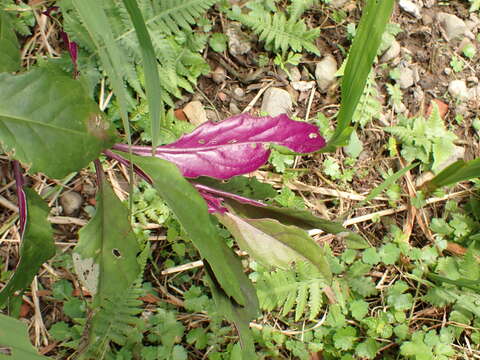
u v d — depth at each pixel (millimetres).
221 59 740
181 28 701
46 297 617
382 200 750
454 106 804
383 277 709
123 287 447
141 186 661
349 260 691
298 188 720
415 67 806
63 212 641
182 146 504
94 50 612
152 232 663
